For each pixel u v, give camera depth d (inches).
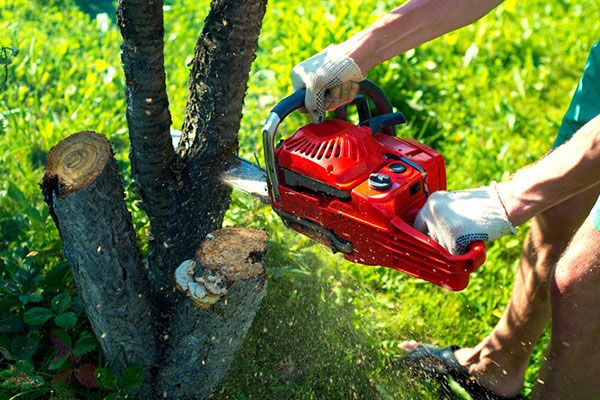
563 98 199.3
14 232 134.9
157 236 105.5
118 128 164.2
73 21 209.9
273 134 89.5
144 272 102.2
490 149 172.2
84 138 94.2
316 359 118.4
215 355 101.7
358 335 122.2
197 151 101.0
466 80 198.5
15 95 170.1
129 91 93.1
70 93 163.8
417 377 122.1
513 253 148.2
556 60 211.9
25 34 189.3
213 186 103.9
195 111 99.8
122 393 103.7
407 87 193.3
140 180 100.7
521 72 204.8
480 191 85.4
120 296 98.5
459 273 84.0
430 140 177.3
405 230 85.6
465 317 133.0
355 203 89.0
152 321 105.0
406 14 91.0
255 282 94.4
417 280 137.0
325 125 94.4
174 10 204.1
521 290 113.3
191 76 99.5
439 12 91.0
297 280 123.9
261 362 116.8
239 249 96.7
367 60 91.4
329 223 93.1
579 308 90.4
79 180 90.7
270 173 93.3
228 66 95.1
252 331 118.5
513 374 119.0
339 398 116.5
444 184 95.2
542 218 107.7
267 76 186.4
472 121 185.9
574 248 90.7
